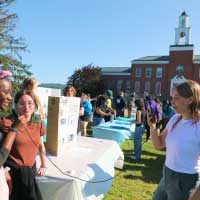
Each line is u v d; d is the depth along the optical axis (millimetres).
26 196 2533
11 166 2525
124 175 6125
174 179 2354
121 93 16094
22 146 2559
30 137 2627
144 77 57938
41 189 2764
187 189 2311
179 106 2389
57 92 5781
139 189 5285
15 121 2227
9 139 2139
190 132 2316
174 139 2377
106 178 3590
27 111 2506
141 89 58062
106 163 3852
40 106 2900
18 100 2520
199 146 2303
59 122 3451
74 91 5621
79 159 3482
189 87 2355
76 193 2736
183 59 53969
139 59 59281
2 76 2281
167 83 55562
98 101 9836
